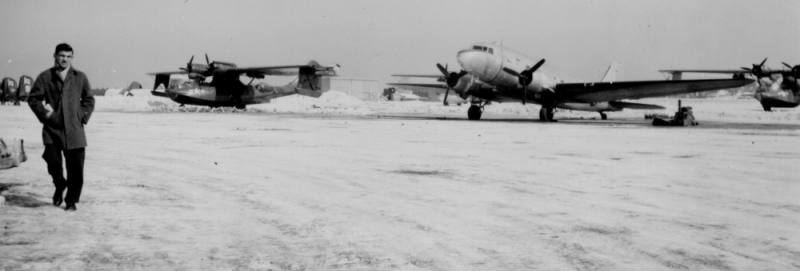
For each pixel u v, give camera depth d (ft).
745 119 115.75
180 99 136.67
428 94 410.72
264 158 35.50
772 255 13.69
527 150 41.32
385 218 18.07
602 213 18.84
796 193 22.81
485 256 13.73
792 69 136.67
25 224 16.72
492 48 89.56
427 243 14.96
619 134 60.08
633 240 15.21
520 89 93.50
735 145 46.09
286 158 35.53
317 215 18.51
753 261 13.19
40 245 14.42
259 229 16.49
